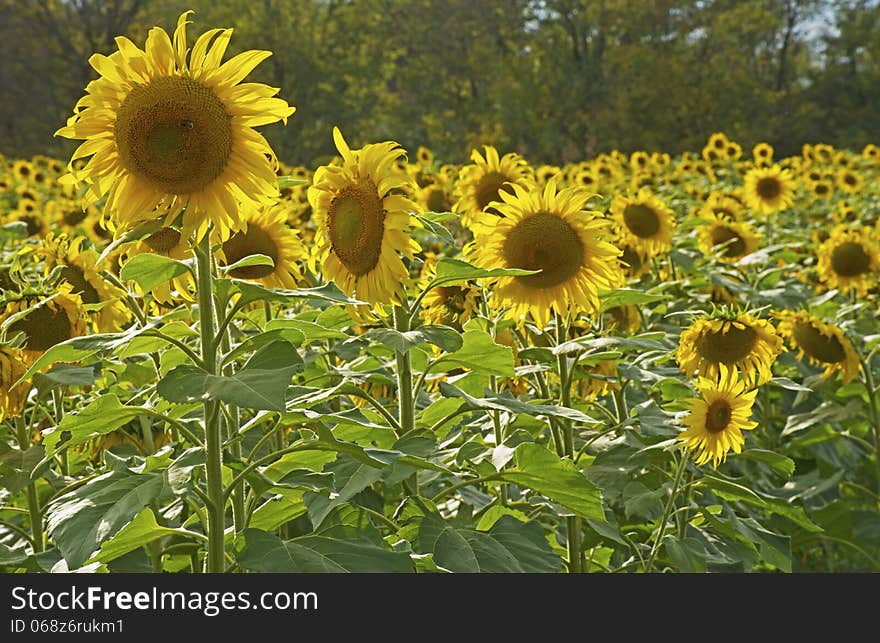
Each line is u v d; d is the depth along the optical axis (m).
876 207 13.68
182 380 2.74
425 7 63.97
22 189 13.62
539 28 62.50
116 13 57.28
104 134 2.87
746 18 61.59
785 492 5.78
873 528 5.59
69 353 3.02
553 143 54.62
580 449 4.35
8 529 3.91
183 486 2.99
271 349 2.86
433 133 57.38
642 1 59.53
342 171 3.42
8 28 58.50
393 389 4.54
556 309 4.20
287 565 2.87
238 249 4.20
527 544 3.32
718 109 53.91
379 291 3.40
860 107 64.56
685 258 6.78
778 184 11.34
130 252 3.47
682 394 4.53
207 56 2.88
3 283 4.33
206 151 2.85
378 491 4.18
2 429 3.81
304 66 54.31
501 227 4.16
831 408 5.78
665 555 4.37
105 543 2.96
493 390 4.25
